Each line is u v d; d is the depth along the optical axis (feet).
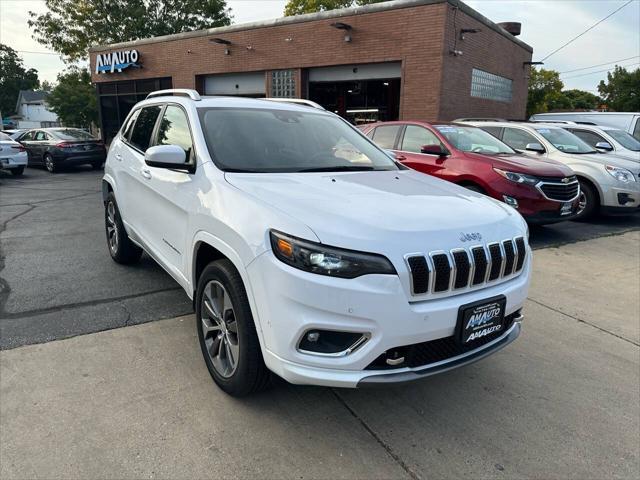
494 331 8.94
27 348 11.22
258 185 9.40
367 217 8.18
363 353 7.60
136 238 14.79
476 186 22.65
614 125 42.39
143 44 64.95
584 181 28.48
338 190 9.56
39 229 23.62
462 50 43.52
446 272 8.03
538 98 131.23
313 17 47.85
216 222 9.09
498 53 51.34
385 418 9.20
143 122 15.15
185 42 59.88
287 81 51.78
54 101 110.11
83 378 10.07
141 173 13.53
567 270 19.30
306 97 50.96
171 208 11.50
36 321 12.66
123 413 8.97
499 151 24.99
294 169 10.96
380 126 27.99
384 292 7.46
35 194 36.11
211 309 9.78
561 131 31.45
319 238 7.54
